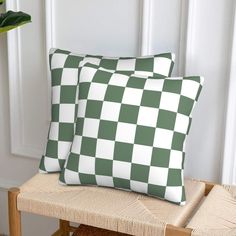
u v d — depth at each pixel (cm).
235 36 168
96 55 179
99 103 156
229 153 179
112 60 173
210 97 179
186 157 188
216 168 184
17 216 159
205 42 176
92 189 161
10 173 229
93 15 193
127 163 152
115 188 161
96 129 155
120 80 157
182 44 180
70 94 170
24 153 219
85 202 151
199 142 185
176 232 137
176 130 152
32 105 214
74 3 195
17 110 217
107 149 153
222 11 171
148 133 151
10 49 209
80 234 163
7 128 224
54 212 152
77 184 162
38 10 203
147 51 186
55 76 173
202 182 171
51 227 225
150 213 146
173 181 150
